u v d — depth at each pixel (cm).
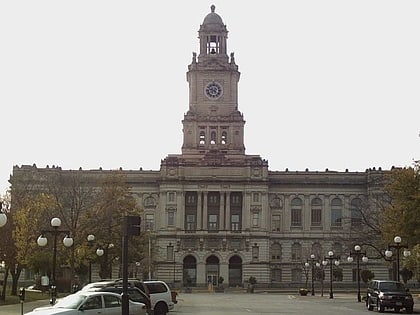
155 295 5509
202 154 17350
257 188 16938
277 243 17212
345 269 16725
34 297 8081
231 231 16850
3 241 7206
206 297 10794
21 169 14888
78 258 8250
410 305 6372
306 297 10988
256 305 7869
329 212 17288
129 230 3123
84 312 3750
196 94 17700
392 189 7550
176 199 16875
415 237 7012
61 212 8456
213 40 18138
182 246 16725
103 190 9531
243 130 17588
